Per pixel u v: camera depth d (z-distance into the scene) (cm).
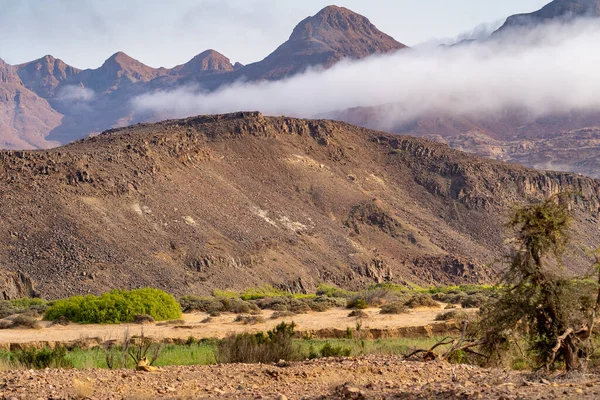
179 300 7269
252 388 1484
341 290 10956
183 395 1380
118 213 11562
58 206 10912
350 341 3130
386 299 5725
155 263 10338
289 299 6172
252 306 5412
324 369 1717
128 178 12825
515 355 1920
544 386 1238
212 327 3972
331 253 14012
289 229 14462
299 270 12462
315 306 5262
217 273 10856
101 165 12900
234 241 12481
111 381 1591
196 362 2306
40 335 3706
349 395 1281
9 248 9569
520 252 1820
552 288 1758
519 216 1811
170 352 2677
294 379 1605
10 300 7500
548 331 1777
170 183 13625
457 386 1281
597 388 1164
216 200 14138
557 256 1794
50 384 1534
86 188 11838
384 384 1423
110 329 4022
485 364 1891
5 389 1488
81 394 1422
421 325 3678
